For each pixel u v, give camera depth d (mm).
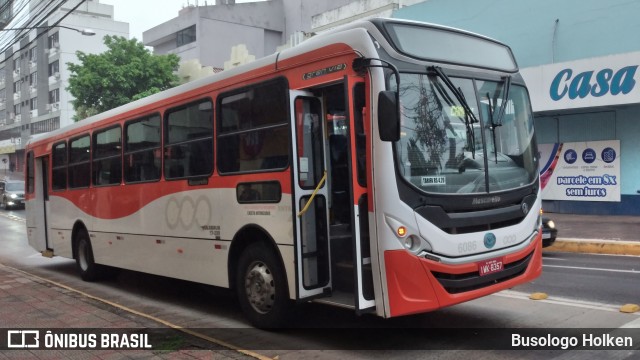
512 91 6242
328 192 5953
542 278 9023
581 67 15867
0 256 15195
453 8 20406
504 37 18969
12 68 65000
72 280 11008
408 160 5098
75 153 11000
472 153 5551
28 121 60594
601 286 8211
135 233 8836
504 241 5621
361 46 5250
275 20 48531
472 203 5395
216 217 6992
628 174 16609
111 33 55281
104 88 32594
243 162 6574
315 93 5926
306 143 5836
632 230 13773
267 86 6301
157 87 34188
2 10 19500
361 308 5090
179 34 47031
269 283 6258
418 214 5043
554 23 17656
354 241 5121
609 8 16438
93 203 10195
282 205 5961
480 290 5398
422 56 5500
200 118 7371
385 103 4844
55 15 52719
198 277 7379
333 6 44125
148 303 8453
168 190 7957
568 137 17844
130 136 9039
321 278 5867
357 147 5195
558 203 18125
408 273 4977
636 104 15438
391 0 23609
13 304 7719
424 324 6430
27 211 13289
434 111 5371
